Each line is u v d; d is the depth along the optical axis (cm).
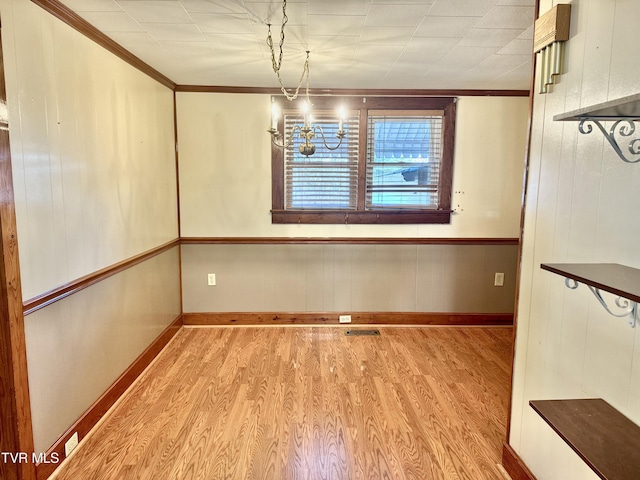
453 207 354
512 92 339
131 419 216
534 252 160
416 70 283
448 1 176
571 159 137
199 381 258
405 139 346
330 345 319
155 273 297
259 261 358
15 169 150
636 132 109
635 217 111
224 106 339
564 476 142
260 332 347
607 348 123
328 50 241
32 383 161
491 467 182
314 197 352
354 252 359
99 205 215
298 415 220
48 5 169
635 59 108
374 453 190
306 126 222
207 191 348
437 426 212
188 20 197
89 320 205
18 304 150
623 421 116
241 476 175
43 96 168
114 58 231
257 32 213
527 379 166
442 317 368
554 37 137
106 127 223
